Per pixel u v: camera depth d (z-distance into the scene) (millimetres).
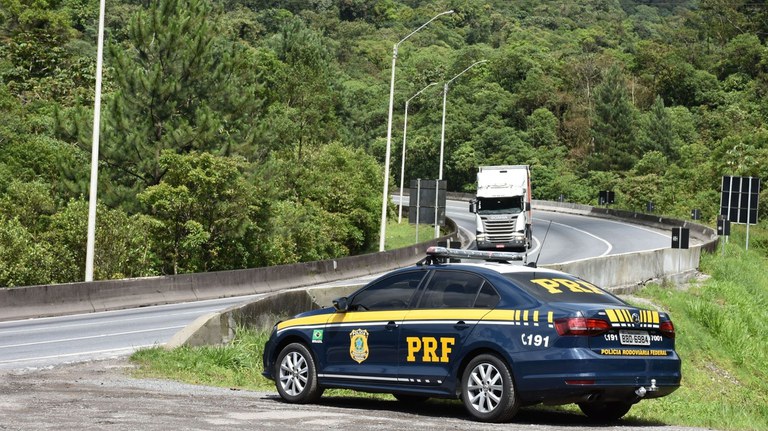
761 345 40312
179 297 43719
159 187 61688
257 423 13617
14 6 118500
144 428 12773
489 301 15117
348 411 15688
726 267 55531
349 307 16766
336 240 84938
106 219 54219
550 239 85500
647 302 40906
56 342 28359
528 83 190750
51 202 59438
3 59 102938
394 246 92875
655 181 141250
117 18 157500
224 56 71625
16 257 50219
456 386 15188
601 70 199375
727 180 71000
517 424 14594
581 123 181500
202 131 65875
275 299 26781
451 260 16984
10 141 76312
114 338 29281
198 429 12844
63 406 14945
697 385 32250
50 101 91000
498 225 66875
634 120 179250
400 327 15891
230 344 23547
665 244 79562
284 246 70750
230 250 65750
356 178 88312
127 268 54938
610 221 109375
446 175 171750
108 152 64750
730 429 16672
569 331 14211
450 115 176875
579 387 14094
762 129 143750
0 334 30828
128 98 67625
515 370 14469
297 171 84500
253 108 72438
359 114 167375
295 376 17062
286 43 144250
